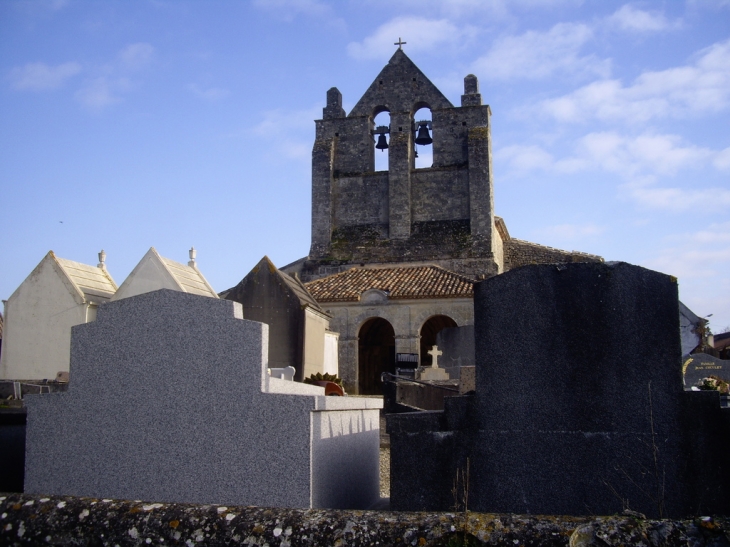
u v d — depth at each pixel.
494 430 7.26
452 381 19.58
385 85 44.31
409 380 16.69
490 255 40.41
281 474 7.52
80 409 8.12
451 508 7.25
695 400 6.84
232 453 7.66
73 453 8.07
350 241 42.59
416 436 7.45
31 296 14.15
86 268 15.09
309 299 15.42
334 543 3.78
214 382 7.80
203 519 3.99
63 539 4.02
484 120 42.91
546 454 7.08
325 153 43.69
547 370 7.19
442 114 43.38
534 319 7.28
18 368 13.97
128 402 8.00
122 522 4.03
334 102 44.97
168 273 12.86
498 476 7.18
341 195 43.59
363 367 38.22
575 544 3.62
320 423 7.94
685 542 3.57
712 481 6.68
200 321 7.92
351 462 9.22
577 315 7.18
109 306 8.22
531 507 7.04
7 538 4.07
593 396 7.05
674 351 6.95
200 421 7.78
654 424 6.87
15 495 4.32
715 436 6.74
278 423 7.59
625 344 7.04
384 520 3.89
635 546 3.57
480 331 7.46
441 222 42.06
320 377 13.69
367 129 44.22
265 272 14.55
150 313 8.06
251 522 3.94
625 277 7.13
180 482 7.72
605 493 6.88
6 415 8.92
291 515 3.98
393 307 32.44
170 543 3.91
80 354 8.23
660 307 7.03
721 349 41.50
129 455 7.91
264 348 7.84
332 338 18.61
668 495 6.74
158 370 7.96
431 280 34.34
